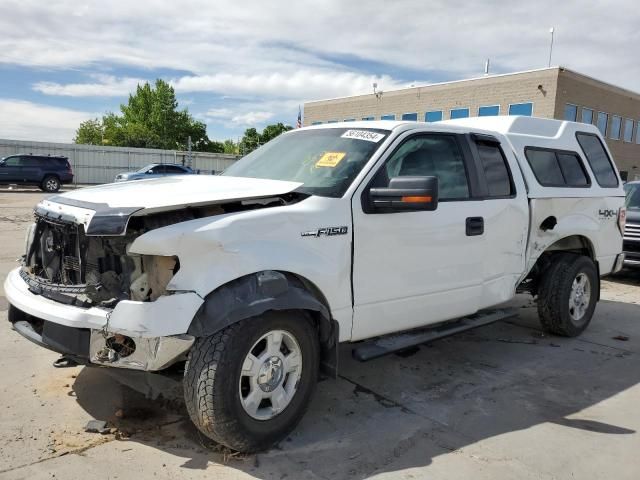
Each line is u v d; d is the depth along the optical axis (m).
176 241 2.93
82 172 40.66
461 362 5.04
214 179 4.06
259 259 3.16
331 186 3.74
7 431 3.38
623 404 4.20
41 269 3.61
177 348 2.93
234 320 2.98
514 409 4.05
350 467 3.16
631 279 9.62
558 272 5.68
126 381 3.35
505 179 4.96
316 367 3.51
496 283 4.84
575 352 5.43
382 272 3.87
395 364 4.92
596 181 6.05
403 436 3.57
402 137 4.09
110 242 3.08
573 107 32.78
